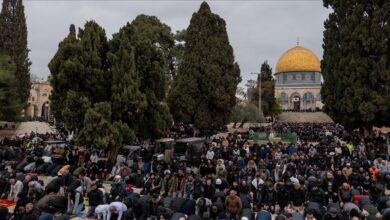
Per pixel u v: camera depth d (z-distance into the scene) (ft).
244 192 47.60
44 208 37.14
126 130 71.15
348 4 112.37
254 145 81.92
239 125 188.96
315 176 51.34
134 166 61.21
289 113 294.25
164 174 50.08
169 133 118.52
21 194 39.50
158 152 81.41
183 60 125.80
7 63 133.18
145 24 142.82
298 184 44.16
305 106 334.65
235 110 164.66
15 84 133.69
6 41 155.22
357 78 106.01
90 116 67.00
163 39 147.54
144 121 79.41
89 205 42.88
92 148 76.38
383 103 102.22
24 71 155.74
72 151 74.90
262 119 172.96
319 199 43.39
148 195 42.55
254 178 50.57
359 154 73.05
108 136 67.62
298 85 337.31
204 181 47.14
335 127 177.78
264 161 62.13
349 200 42.50
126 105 72.23
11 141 91.91
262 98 233.96
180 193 47.29
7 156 70.08
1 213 34.58
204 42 122.93
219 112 123.44
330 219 34.86
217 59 121.80
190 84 120.26
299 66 337.52
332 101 112.47
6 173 51.65
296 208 43.68
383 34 103.91
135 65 78.38
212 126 126.41
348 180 48.47
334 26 116.06
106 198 45.34
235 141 95.45
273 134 133.08
